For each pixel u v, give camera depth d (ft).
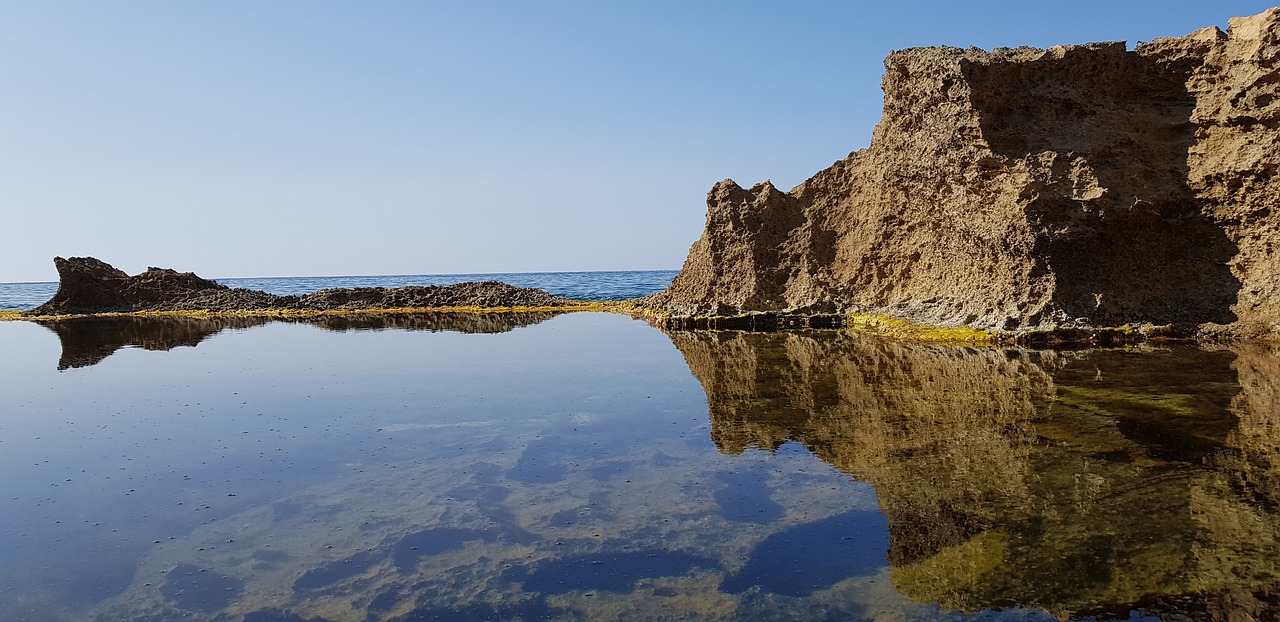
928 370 48.39
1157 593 17.11
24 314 140.56
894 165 80.53
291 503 26.73
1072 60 68.44
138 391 50.93
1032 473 25.68
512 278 592.19
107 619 18.48
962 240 72.43
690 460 30.19
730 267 102.12
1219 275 62.64
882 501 24.06
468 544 22.48
